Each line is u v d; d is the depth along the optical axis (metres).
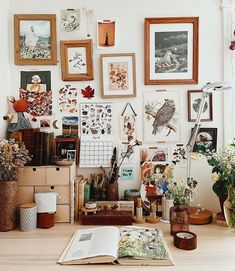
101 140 1.76
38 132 1.61
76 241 1.28
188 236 1.27
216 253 1.20
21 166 1.48
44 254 1.19
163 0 1.75
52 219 1.50
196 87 1.75
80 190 1.59
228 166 1.47
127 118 1.76
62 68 1.75
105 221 1.51
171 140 1.76
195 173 1.75
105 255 1.11
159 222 1.57
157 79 1.75
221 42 1.75
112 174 1.71
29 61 1.75
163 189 1.67
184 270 1.06
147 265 1.10
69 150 1.73
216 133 1.75
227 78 1.75
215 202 1.74
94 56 1.75
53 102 1.77
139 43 1.75
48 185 1.56
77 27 1.76
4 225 1.43
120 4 1.75
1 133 1.64
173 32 1.74
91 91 1.76
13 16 1.74
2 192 1.43
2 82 1.66
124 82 1.75
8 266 1.09
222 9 1.74
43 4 1.75
